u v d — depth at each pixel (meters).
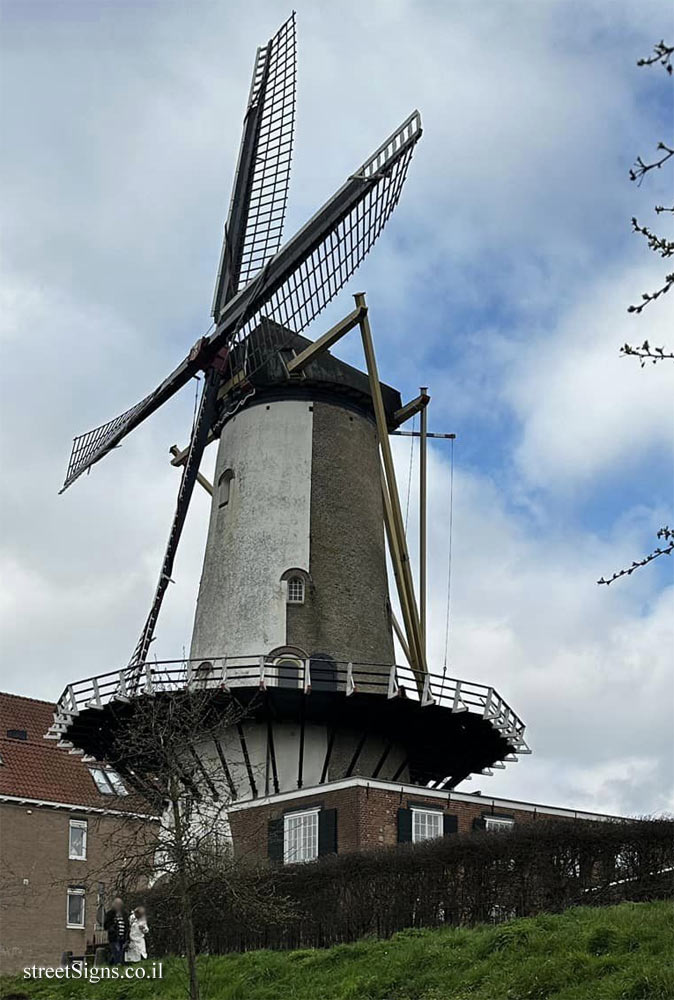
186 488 36.12
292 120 37.25
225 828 27.45
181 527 35.84
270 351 35.81
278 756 32.12
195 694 28.53
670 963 17.56
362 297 35.12
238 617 34.56
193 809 24.89
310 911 25.31
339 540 35.53
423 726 32.66
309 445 36.34
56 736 32.88
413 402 37.94
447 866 23.88
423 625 34.59
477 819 31.00
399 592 34.62
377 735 33.00
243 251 37.44
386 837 29.23
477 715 31.88
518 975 18.98
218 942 26.77
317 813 29.92
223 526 36.31
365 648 34.59
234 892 21.28
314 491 35.81
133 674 31.16
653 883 22.11
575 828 22.95
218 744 30.12
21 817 41.62
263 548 35.16
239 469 36.53
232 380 36.97
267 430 36.56
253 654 33.88
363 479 36.88
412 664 34.12
